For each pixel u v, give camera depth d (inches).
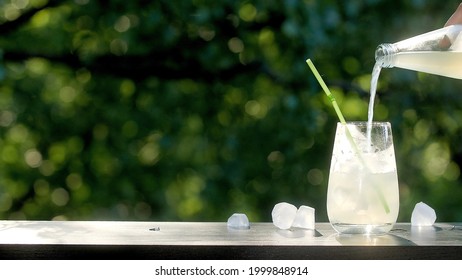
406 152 274.8
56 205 312.3
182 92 281.7
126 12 271.3
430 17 257.3
